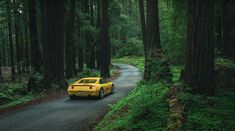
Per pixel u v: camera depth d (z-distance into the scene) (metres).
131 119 9.78
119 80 33.62
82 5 41.47
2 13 39.09
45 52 24.36
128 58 89.19
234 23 16.48
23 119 13.24
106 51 35.22
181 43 26.55
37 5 30.19
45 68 24.31
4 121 12.98
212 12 10.73
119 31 87.56
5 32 62.88
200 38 10.67
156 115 9.41
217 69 12.45
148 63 12.30
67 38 32.50
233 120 8.66
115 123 10.34
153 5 21.52
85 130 11.16
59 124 12.09
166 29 34.62
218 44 23.17
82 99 19.33
